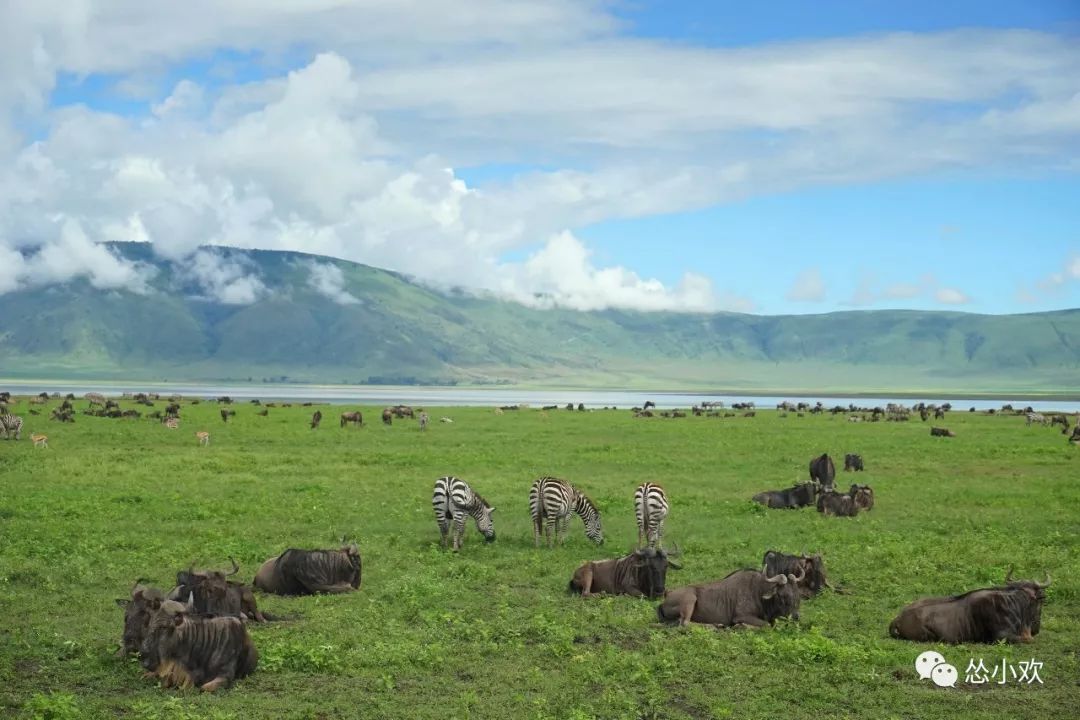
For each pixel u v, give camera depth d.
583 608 17.53
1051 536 24.66
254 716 11.95
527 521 27.88
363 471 39.47
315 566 18.64
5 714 11.77
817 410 115.62
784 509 30.38
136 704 12.16
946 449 52.69
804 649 14.39
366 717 12.01
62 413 71.38
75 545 22.44
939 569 20.91
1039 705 12.50
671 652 14.47
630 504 31.05
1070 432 70.12
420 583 18.78
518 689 13.12
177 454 45.53
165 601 13.61
